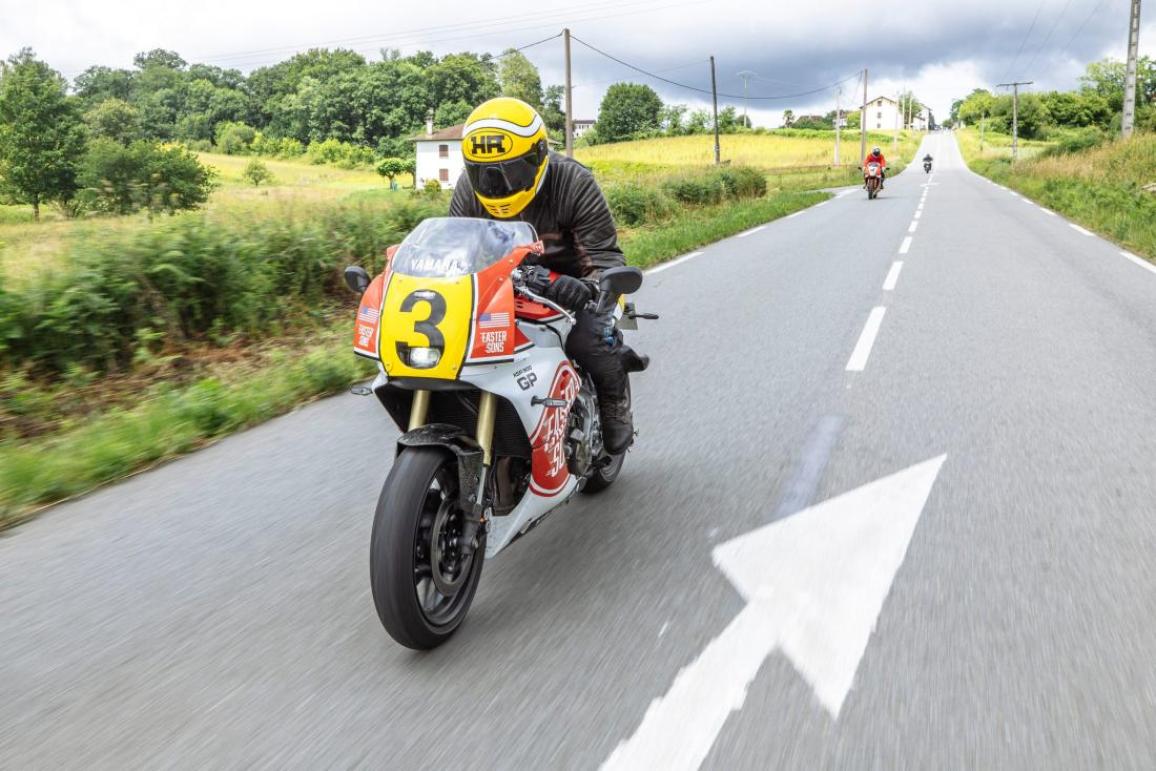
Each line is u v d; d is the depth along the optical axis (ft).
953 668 9.17
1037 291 33.76
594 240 12.71
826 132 461.37
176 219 30.27
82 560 12.63
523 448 10.94
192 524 13.85
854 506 13.70
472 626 10.50
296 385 21.66
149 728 8.61
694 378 22.17
